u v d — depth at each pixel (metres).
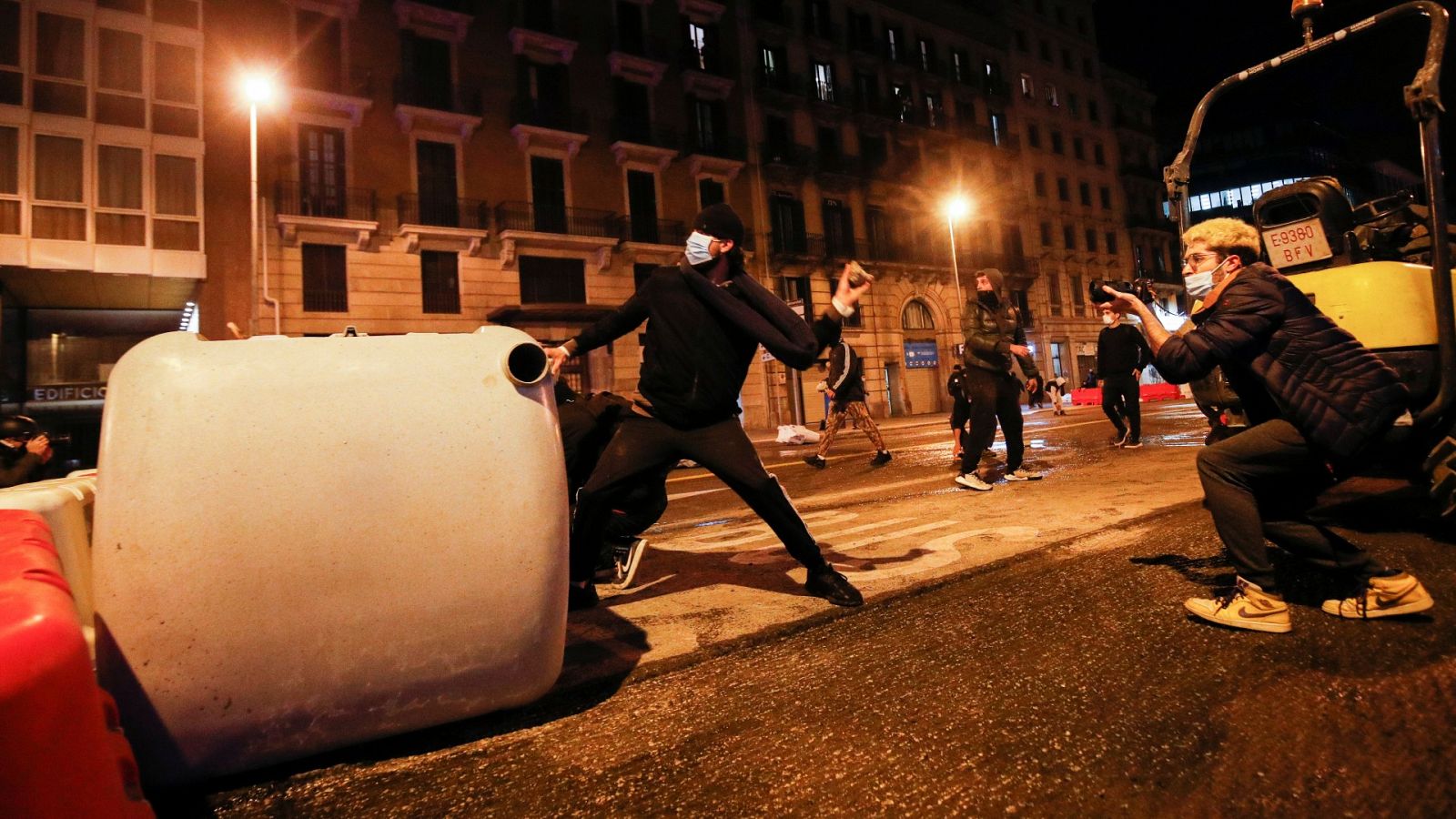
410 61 19.89
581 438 2.71
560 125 22.08
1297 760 1.24
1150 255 41.56
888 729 1.44
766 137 27.16
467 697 1.42
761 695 1.65
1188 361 1.93
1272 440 1.89
